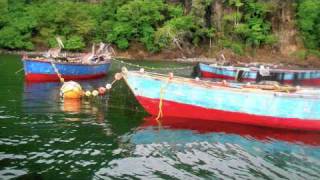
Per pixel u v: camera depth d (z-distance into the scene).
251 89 18.23
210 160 14.36
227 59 55.19
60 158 13.92
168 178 12.71
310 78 35.53
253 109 18.41
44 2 58.88
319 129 18.47
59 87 26.86
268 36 58.44
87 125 17.89
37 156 13.98
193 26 56.88
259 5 59.16
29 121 18.09
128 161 13.95
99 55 33.94
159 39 54.88
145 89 19.30
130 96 24.72
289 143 16.58
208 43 58.59
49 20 55.12
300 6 59.66
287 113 18.20
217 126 18.55
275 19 60.22
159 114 19.61
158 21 57.84
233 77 34.53
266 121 18.52
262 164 14.17
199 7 57.56
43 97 23.36
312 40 59.25
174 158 14.41
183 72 38.78
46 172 12.73
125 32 55.47
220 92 18.53
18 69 34.81
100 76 33.00
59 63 29.12
